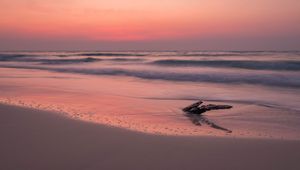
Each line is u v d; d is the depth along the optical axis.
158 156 5.27
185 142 6.15
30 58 53.88
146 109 10.99
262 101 13.70
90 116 9.03
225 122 9.09
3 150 5.34
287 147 5.90
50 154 5.20
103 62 42.44
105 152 5.39
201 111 10.44
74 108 10.48
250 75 23.41
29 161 4.86
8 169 4.52
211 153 5.48
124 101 12.84
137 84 20.19
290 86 18.61
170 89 17.62
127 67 33.22
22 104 10.73
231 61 32.84
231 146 5.94
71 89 16.75
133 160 5.05
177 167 4.80
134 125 7.98
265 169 4.79
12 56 60.78
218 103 12.95
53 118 7.96
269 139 6.56
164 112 10.51
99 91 16.25
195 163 4.99
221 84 20.14
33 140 5.95
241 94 15.82
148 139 6.29
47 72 29.38
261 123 8.99
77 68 32.78
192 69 29.38
